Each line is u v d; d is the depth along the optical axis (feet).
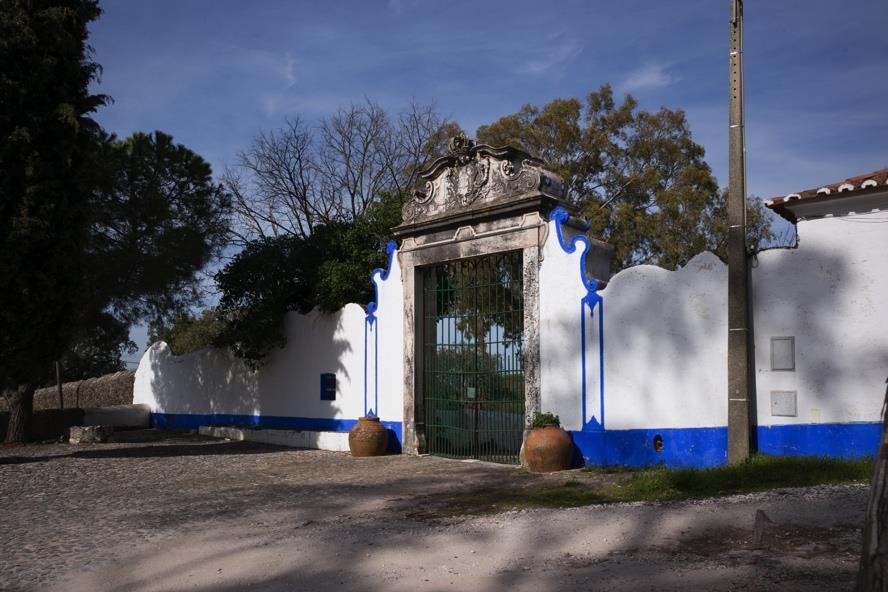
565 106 103.60
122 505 33.76
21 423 68.90
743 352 35.29
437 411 51.16
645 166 104.58
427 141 100.58
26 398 69.26
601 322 41.27
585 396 41.68
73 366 123.34
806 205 35.83
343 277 60.90
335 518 28.81
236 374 73.92
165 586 20.13
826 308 34.14
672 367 38.40
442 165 50.55
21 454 59.00
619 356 40.42
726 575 17.81
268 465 48.49
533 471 40.50
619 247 96.89
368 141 98.78
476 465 44.98
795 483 29.27
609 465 40.09
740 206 36.04
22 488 39.88
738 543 20.65
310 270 64.59
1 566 22.77
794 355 34.71
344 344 60.23
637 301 39.96
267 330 65.36
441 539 23.48
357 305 59.11
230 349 74.54
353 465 47.21
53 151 51.47
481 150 47.78
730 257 35.99
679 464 37.55
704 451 36.91
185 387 82.38
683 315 38.29
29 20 50.67
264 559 22.12
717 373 36.96
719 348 37.01
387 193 65.00
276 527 27.27
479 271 48.93
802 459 32.50
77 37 54.54
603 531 22.95
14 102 49.78
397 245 54.90
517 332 46.32
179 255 72.90
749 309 36.09
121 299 73.00
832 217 34.35
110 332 74.13
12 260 49.24
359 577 19.94
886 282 32.96
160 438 71.51
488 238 47.32
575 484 35.09
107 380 100.94
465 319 49.55
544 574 19.19
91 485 40.65
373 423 52.42
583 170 102.94
